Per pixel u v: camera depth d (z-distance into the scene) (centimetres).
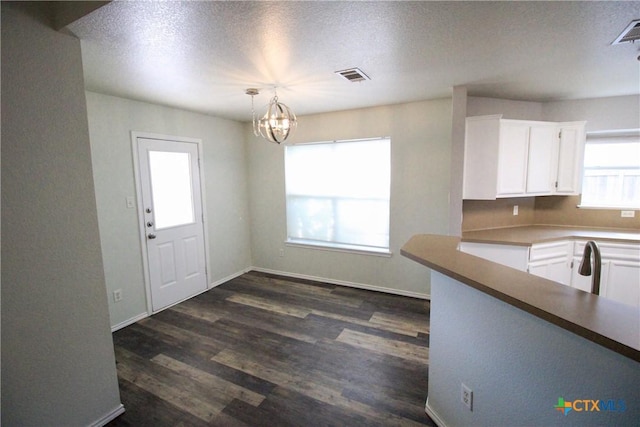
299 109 374
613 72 241
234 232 450
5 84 141
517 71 237
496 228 354
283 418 187
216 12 145
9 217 145
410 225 363
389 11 147
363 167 386
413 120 348
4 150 142
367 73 239
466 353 148
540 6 143
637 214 334
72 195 168
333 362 242
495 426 130
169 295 356
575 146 327
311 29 165
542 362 106
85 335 177
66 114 164
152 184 335
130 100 310
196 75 238
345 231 409
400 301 360
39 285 157
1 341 145
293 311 338
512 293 110
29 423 156
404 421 182
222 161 423
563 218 362
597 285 112
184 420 188
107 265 296
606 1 138
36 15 150
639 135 332
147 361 249
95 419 183
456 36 175
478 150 302
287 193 443
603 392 88
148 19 150
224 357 253
